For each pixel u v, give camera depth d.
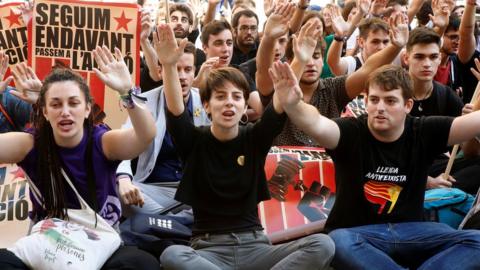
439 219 5.90
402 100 5.03
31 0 6.35
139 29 5.88
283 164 5.95
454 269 4.70
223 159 4.97
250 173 4.98
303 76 6.36
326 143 5.04
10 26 6.09
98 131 4.88
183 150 5.01
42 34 5.75
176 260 4.54
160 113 6.04
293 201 5.86
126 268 4.56
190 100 6.23
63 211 4.75
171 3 8.66
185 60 6.06
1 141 4.69
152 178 6.07
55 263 4.44
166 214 5.64
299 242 4.73
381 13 8.70
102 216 4.86
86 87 4.80
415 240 4.95
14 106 5.89
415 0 8.98
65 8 5.77
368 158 5.09
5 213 5.45
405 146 5.12
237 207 4.95
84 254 4.49
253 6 9.50
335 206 5.19
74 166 4.79
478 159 6.52
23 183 5.54
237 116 4.95
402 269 4.70
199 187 4.97
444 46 8.16
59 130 4.66
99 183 4.82
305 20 7.97
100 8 5.83
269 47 6.34
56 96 4.65
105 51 4.63
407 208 5.12
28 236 4.60
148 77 6.70
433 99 6.64
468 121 5.09
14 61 6.10
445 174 6.20
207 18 8.95
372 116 5.04
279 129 4.99
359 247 4.81
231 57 7.95
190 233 5.37
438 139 5.12
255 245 4.89
